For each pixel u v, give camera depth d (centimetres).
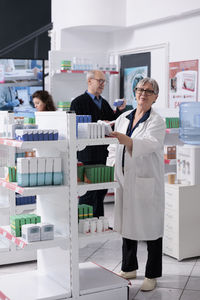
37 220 364
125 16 718
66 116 340
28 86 789
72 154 339
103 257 486
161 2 643
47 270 386
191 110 552
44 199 383
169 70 665
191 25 621
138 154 364
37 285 360
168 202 482
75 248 343
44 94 551
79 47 767
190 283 414
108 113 555
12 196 448
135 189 379
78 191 343
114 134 357
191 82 624
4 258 453
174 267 457
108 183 354
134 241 414
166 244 489
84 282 360
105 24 708
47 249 382
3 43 798
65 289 351
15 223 355
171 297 383
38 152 387
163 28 672
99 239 353
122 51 758
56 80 744
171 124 566
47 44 815
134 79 743
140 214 381
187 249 477
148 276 399
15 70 779
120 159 390
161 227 393
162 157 390
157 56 691
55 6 766
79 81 762
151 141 369
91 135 347
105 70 745
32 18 809
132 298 380
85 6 707
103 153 523
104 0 705
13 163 436
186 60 632
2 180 375
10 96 781
